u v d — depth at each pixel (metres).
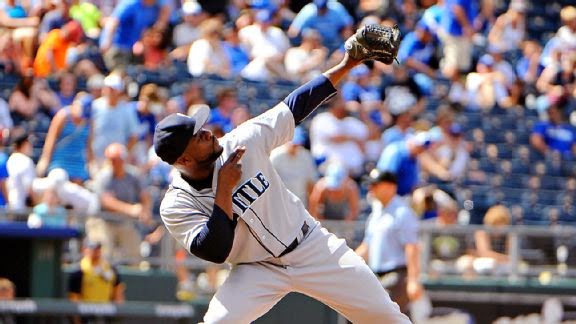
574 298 43.62
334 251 21.36
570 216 54.44
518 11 62.84
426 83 56.78
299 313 39.78
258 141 20.81
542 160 55.97
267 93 52.31
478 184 53.31
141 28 51.00
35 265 33.69
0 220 36.28
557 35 61.84
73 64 48.72
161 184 44.50
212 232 20.12
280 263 21.22
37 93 46.12
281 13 59.97
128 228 39.19
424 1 63.19
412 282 36.78
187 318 31.27
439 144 51.00
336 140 48.28
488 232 43.47
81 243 37.81
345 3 62.12
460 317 42.62
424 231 43.06
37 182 39.84
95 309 29.70
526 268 43.59
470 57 59.00
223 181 20.14
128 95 45.94
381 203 37.16
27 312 28.59
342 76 21.39
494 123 56.62
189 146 20.17
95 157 43.25
